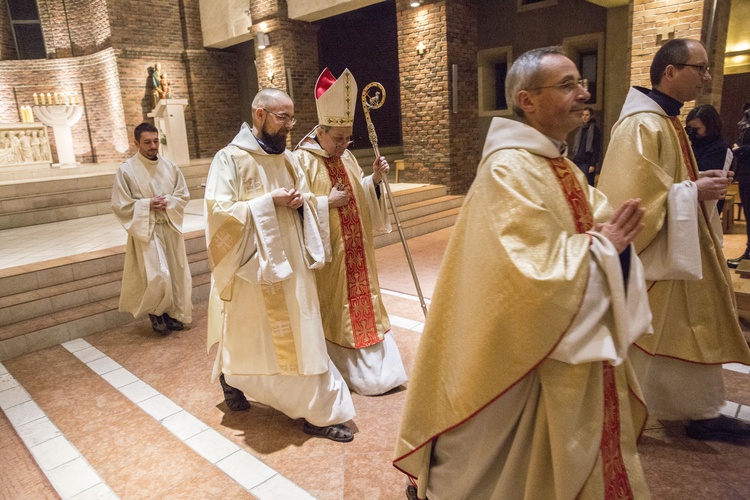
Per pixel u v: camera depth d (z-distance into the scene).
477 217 1.53
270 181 2.71
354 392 3.18
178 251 4.38
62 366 3.84
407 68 10.00
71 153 13.44
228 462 2.54
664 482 2.19
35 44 14.89
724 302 2.39
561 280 1.37
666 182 2.21
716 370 2.45
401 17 9.85
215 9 13.72
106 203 8.81
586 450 1.47
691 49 2.24
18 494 2.39
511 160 1.52
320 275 3.15
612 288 1.41
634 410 1.86
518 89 1.58
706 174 2.38
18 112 14.51
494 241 1.45
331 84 3.07
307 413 2.65
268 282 2.56
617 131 2.39
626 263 1.52
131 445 2.74
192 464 2.54
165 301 4.29
